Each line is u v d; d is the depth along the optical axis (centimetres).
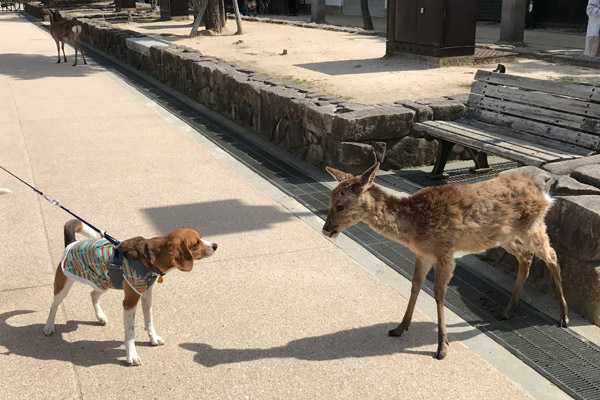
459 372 396
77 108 1216
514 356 414
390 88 1078
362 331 444
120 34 1948
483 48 1541
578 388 379
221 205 698
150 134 1018
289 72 1284
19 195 726
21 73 1655
